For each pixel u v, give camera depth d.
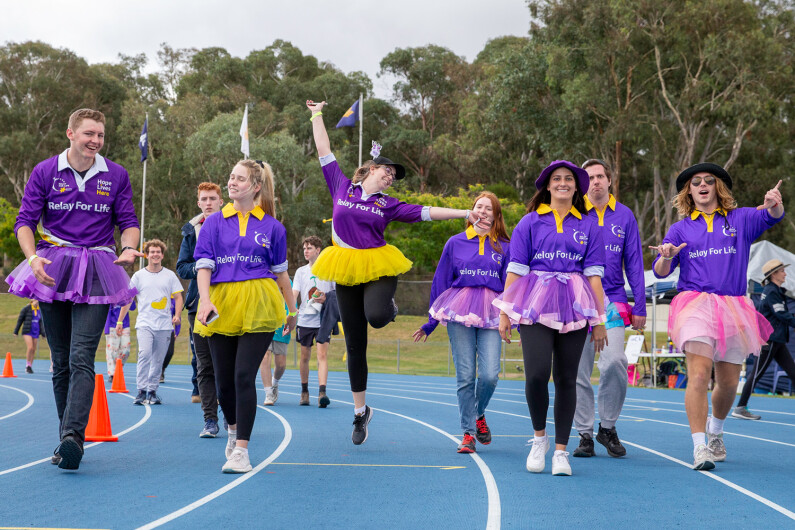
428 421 9.86
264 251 5.78
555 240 5.79
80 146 5.84
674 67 43.47
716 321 6.12
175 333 16.38
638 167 52.59
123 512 4.37
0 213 60.78
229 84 81.62
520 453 6.92
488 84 55.06
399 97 81.44
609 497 4.89
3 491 4.96
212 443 7.49
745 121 44.06
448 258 7.18
